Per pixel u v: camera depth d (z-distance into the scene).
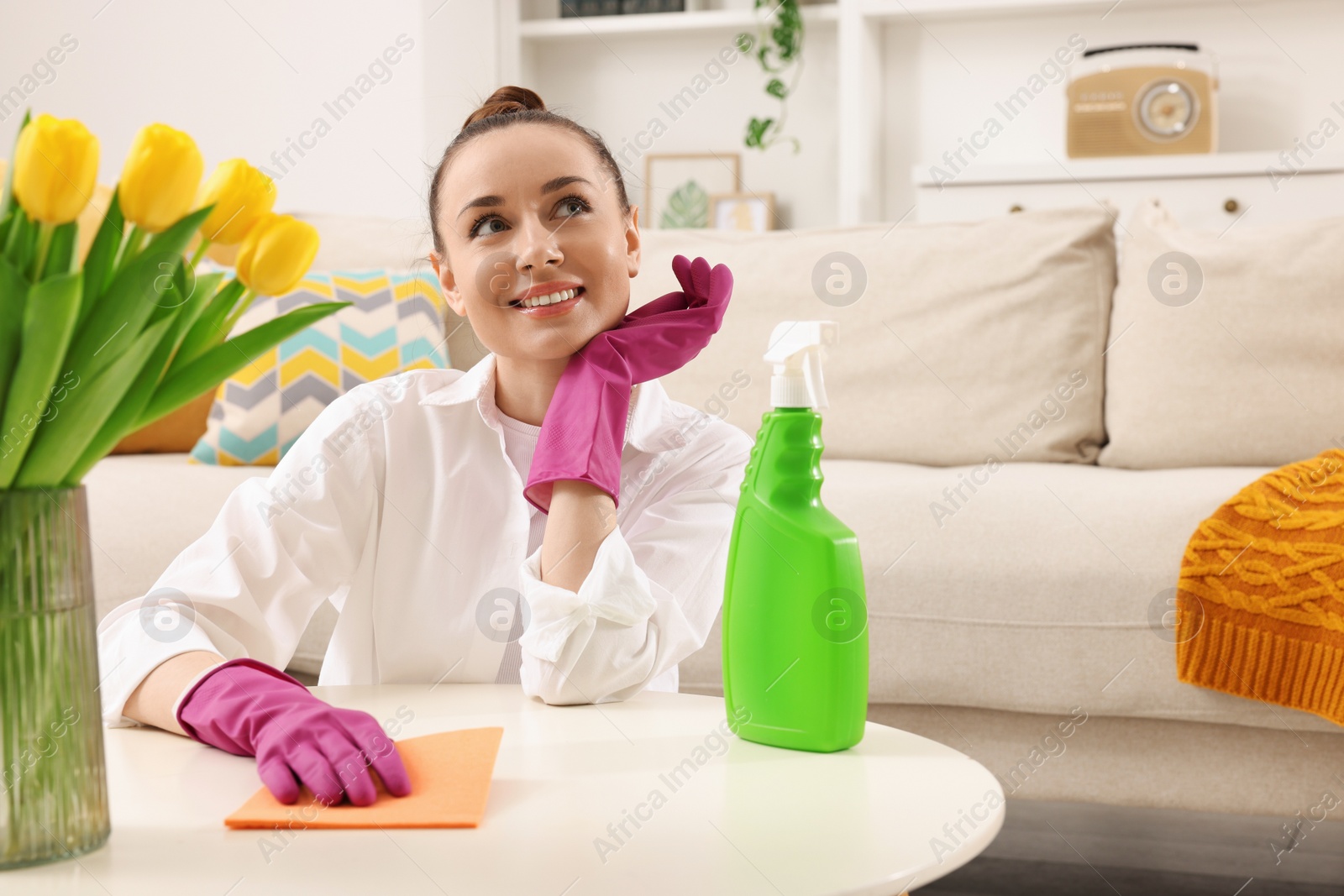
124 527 1.42
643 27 3.47
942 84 3.37
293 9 3.08
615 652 0.82
